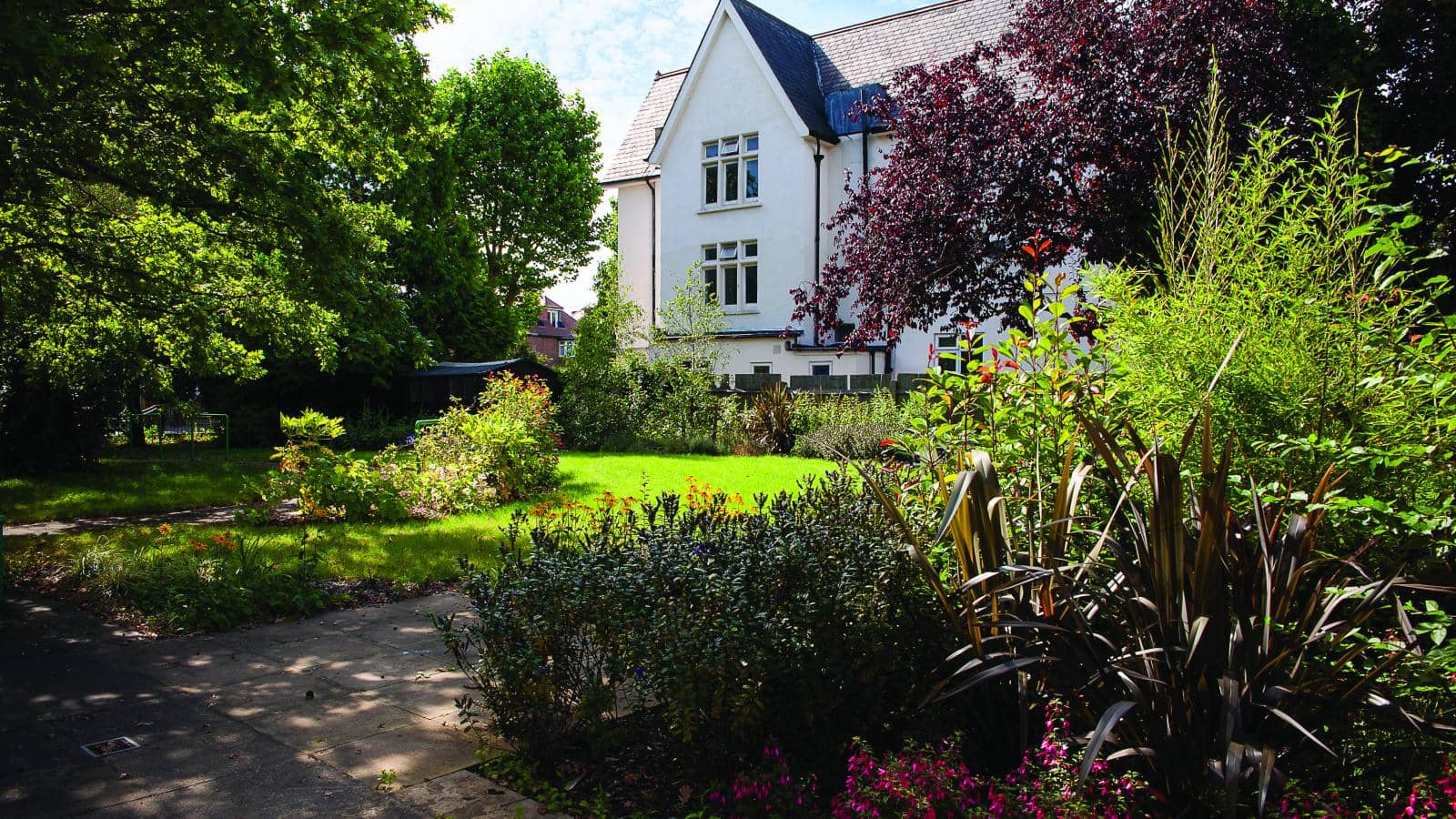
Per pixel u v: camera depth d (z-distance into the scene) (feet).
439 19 33.81
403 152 37.09
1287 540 8.63
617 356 66.59
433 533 30.27
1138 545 9.17
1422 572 9.67
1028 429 12.14
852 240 45.03
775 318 73.72
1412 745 8.60
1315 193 12.80
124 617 20.21
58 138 26.81
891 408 54.39
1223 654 8.42
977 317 39.73
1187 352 12.10
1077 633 9.03
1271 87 30.63
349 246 32.32
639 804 11.03
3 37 21.53
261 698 15.05
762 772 10.78
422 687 15.64
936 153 39.04
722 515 14.79
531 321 130.00
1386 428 10.36
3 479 45.96
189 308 34.71
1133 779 8.49
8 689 15.44
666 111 87.71
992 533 10.12
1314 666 8.89
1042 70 37.32
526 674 11.93
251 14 27.07
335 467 34.30
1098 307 15.89
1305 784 8.57
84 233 33.24
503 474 38.11
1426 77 29.19
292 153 31.99
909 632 11.67
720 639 10.77
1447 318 10.52
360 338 37.73
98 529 32.99
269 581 21.44
